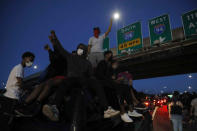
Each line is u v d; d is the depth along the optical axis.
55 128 1.90
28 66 2.69
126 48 22.73
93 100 1.88
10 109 2.21
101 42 4.07
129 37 22.53
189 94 9.23
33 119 2.13
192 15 17.39
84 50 2.45
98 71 2.46
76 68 1.95
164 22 19.28
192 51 21.67
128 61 29.38
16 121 2.24
